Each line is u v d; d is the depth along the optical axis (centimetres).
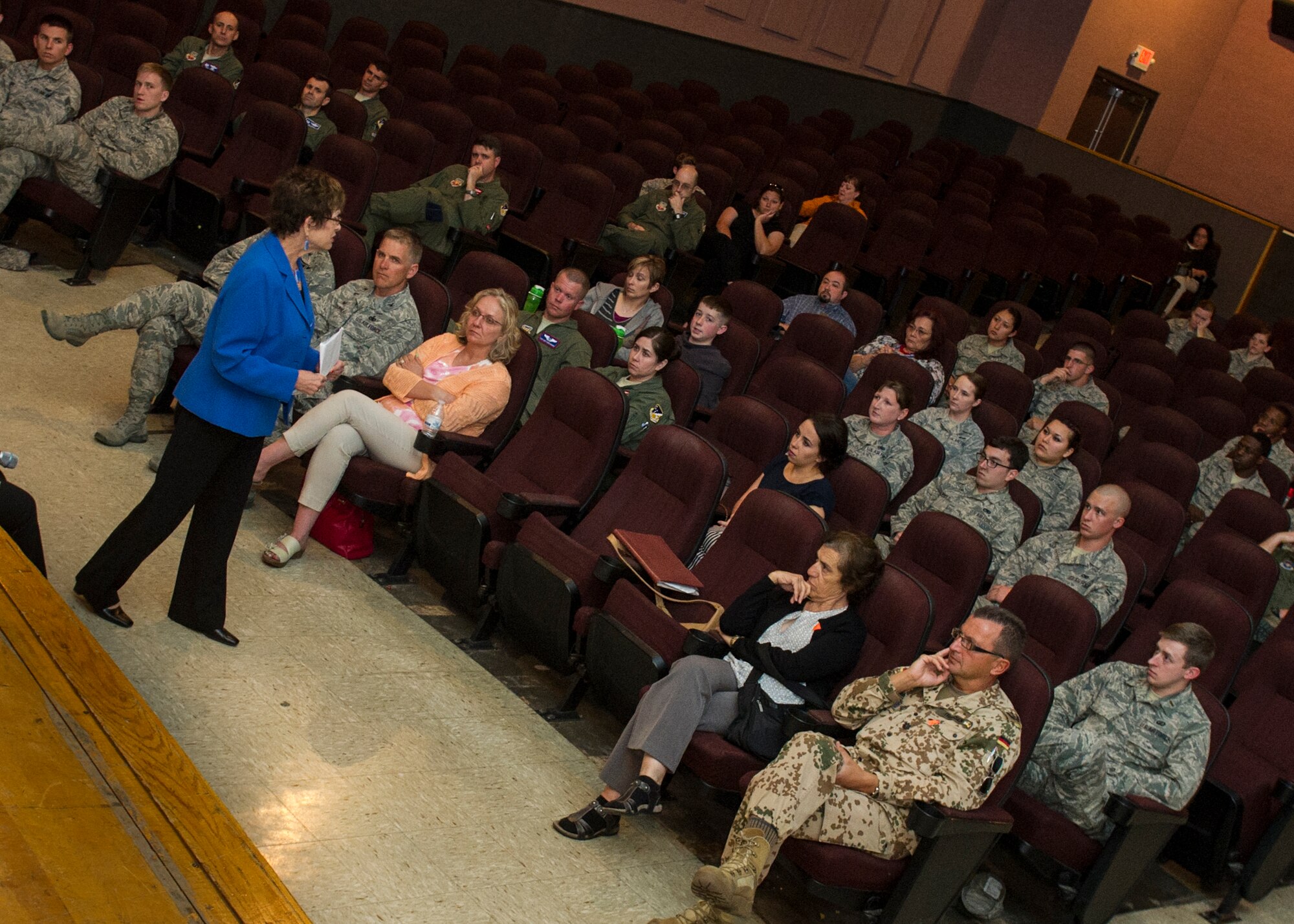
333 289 443
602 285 548
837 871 283
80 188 525
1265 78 1526
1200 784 361
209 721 287
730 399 452
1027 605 377
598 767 332
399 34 1001
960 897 332
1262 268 1168
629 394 449
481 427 416
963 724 300
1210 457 638
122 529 301
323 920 238
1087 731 334
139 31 755
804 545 349
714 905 268
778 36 1225
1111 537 443
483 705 341
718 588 359
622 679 330
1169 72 1507
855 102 1304
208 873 188
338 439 375
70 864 176
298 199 290
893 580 330
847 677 328
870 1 1277
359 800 279
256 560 370
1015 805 332
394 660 346
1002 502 468
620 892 284
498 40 1062
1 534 264
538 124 873
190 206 592
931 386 553
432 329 448
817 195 1022
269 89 708
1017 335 760
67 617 242
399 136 655
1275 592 524
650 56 1151
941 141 1250
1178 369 799
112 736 212
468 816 289
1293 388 813
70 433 402
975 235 925
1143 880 395
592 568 352
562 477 398
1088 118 1484
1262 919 396
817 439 409
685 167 712
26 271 524
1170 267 1089
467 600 378
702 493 375
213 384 293
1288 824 369
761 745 309
